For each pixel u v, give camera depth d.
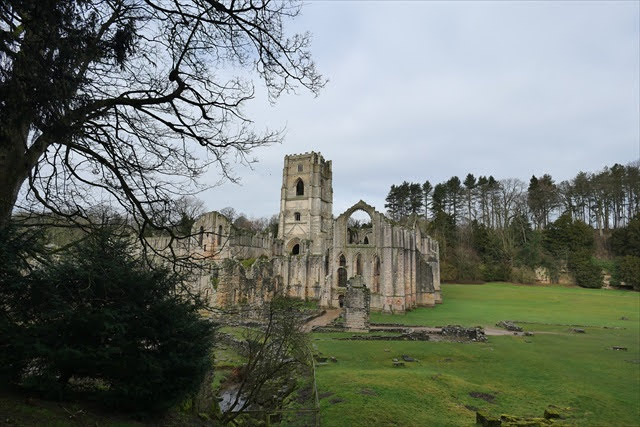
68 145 9.08
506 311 60.03
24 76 7.13
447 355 29.56
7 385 10.40
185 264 11.52
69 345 10.37
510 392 21.38
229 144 11.03
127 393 10.62
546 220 117.88
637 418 18.09
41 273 10.22
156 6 8.84
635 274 85.19
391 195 137.88
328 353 29.55
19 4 7.09
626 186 111.56
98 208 10.75
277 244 83.38
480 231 105.00
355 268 61.03
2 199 9.01
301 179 89.06
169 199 10.59
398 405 18.36
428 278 65.50
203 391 15.29
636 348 33.62
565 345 34.78
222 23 9.20
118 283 11.07
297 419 16.78
